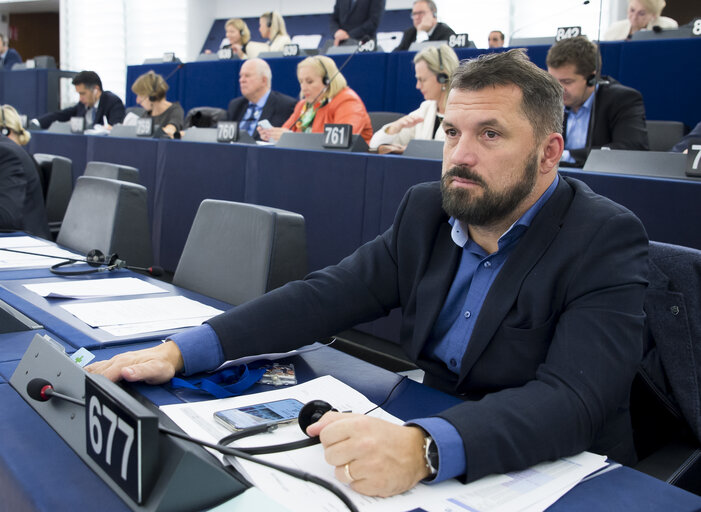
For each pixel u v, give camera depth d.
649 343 1.00
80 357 0.90
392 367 2.23
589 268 0.83
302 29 8.15
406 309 1.04
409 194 1.07
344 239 2.35
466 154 0.85
